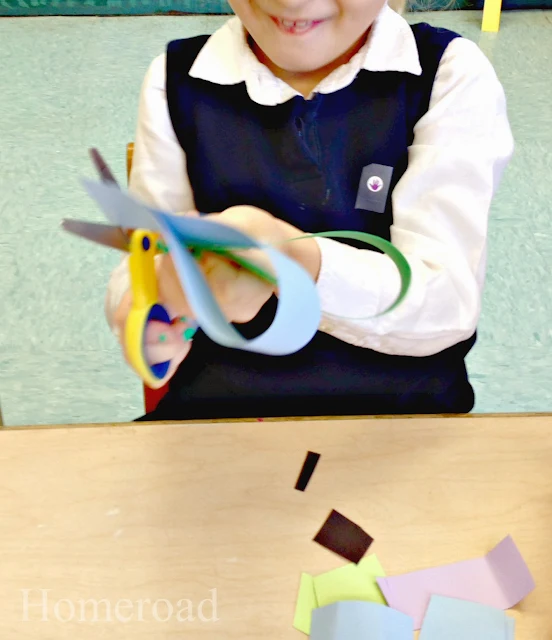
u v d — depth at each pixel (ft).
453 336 2.19
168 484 1.85
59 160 6.44
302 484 1.85
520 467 1.88
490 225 5.72
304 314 1.20
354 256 1.92
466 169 2.25
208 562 1.69
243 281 1.58
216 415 2.49
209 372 2.52
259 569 1.68
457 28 8.75
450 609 1.61
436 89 2.38
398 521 1.77
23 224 5.74
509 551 1.69
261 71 2.39
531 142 6.63
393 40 2.40
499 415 2.02
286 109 2.37
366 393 2.46
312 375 2.47
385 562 1.70
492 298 5.12
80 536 1.74
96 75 7.82
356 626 1.57
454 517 1.78
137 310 1.48
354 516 1.78
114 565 1.68
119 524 1.76
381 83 2.37
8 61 8.11
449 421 2.01
